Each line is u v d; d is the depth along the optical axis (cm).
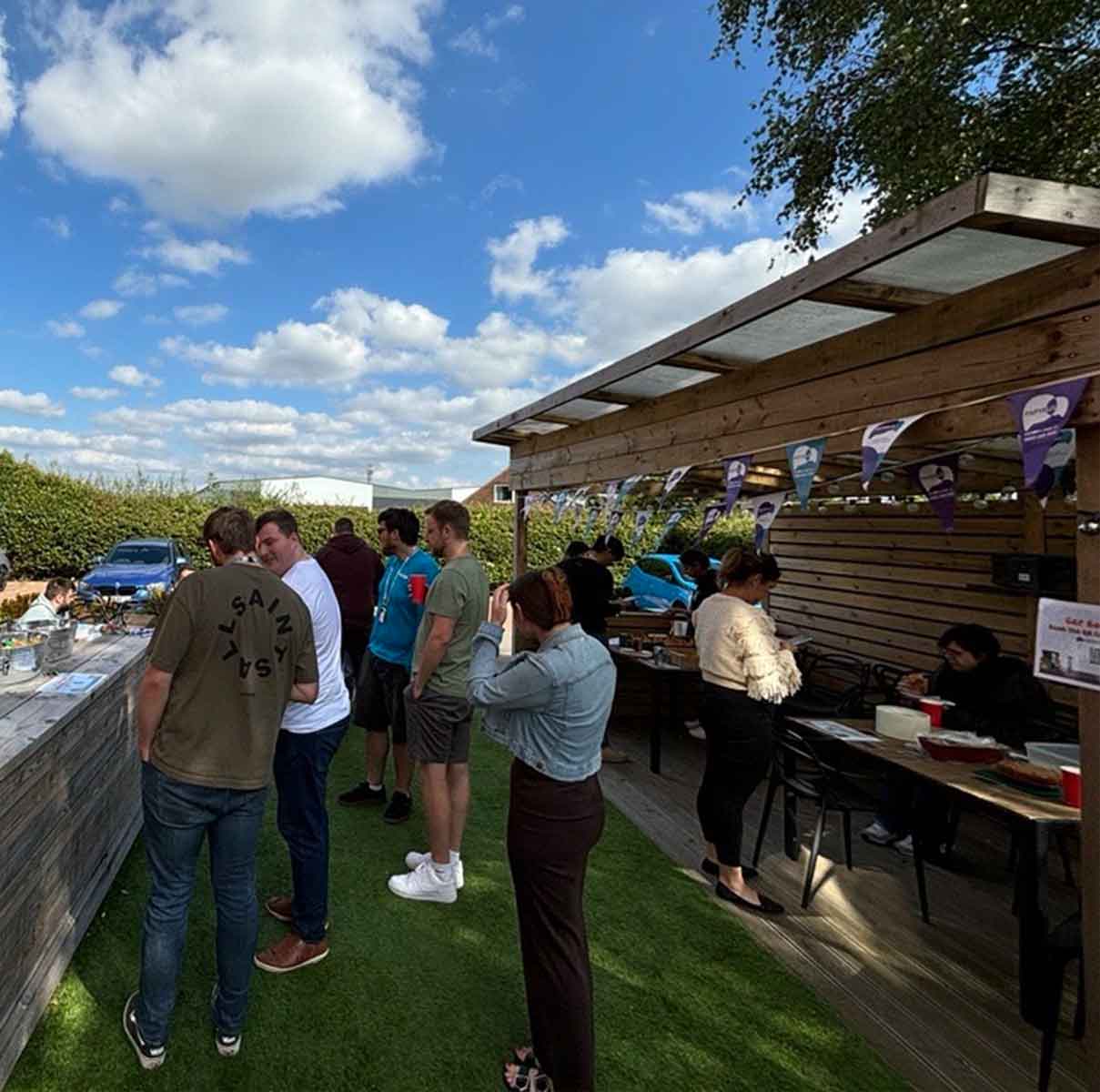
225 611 179
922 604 572
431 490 4528
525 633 191
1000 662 366
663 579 1053
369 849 334
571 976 175
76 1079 182
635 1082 193
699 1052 207
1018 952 271
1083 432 189
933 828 354
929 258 203
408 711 287
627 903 297
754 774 301
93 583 984
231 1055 193
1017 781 254
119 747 293
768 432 325
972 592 522
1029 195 171
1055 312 196
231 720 181
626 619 652
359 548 502
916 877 324
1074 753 279
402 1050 200
